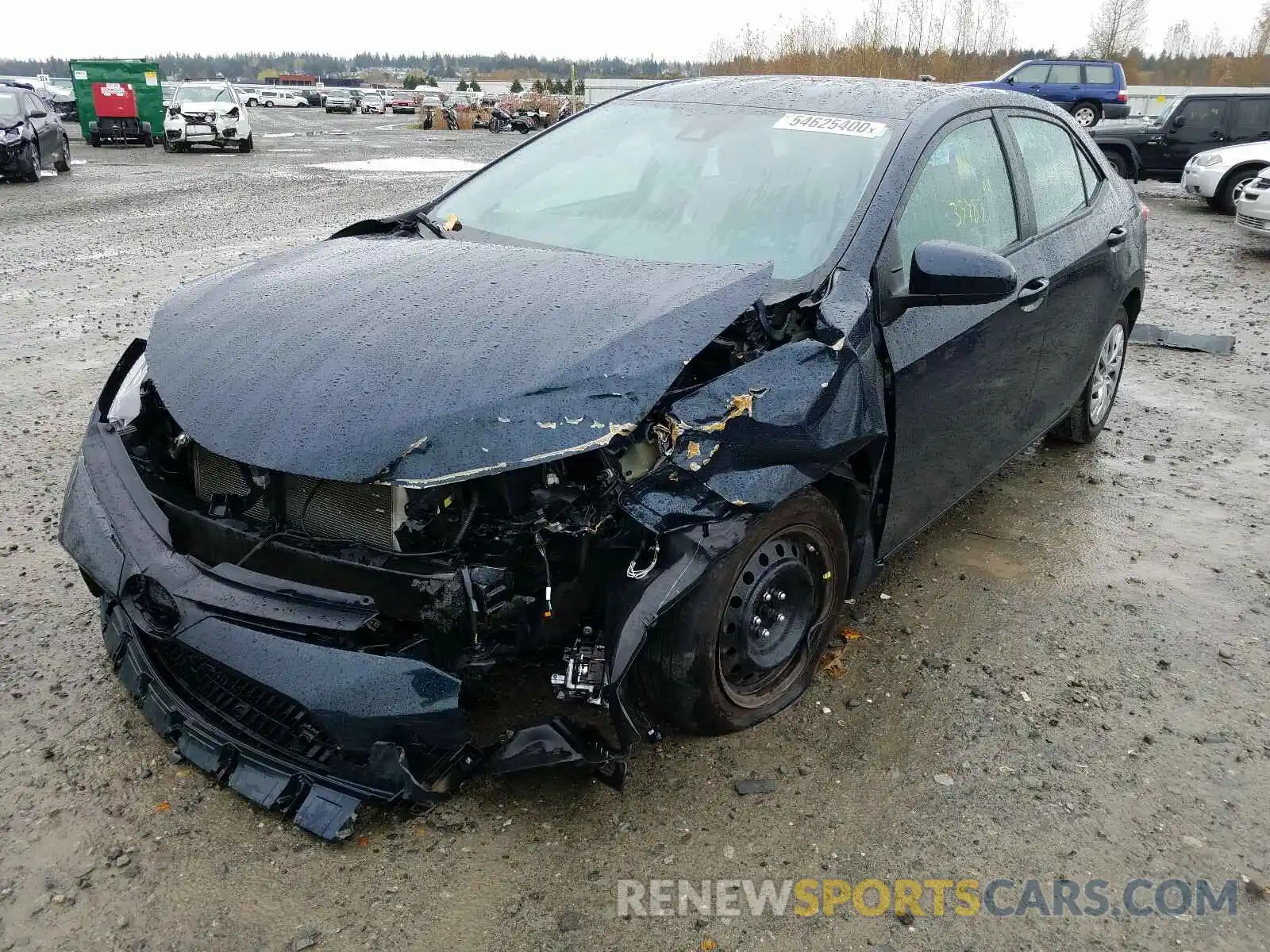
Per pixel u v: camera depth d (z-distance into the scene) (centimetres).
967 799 264
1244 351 742
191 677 266
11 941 213
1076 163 457
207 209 1312
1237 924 229
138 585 253
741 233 314
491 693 275
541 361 231
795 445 251
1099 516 448
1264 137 1703
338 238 359
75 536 267
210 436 237
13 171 1627
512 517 231
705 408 238
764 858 242
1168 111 1800
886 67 4091
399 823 247
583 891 230
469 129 4062
